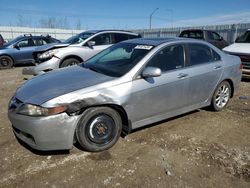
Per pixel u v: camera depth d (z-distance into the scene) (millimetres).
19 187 2861
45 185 2895
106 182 2943
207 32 13398
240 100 6055
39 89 3471
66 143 3262
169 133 4176
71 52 7934
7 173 3105
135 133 4156
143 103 3789
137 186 2879
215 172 3141
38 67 7637
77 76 3836
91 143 3488
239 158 3449
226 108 5406
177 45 4297
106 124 3551
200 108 5082
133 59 3941
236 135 4148
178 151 3621
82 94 3279
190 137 4051
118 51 4426
